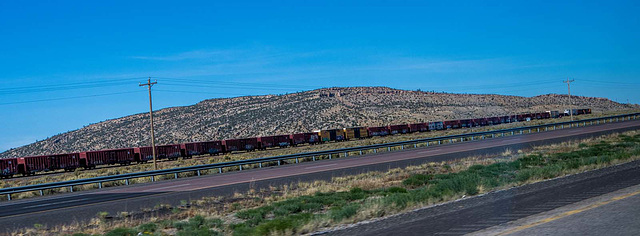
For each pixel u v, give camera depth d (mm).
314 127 125500
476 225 8375
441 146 44094
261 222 11977
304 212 13656
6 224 14242
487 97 182250
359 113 142625
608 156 20266
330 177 23641
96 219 14250
